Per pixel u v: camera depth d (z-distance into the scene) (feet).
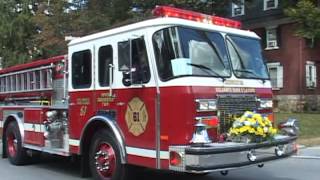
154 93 25.81
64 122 33.30
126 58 27.50
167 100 25.22
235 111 26.94
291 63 116.26
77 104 31.55
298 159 42.04
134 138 27.04
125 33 27.66
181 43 25.55
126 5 83.41
